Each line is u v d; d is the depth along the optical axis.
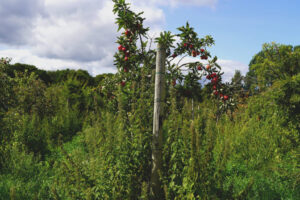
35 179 4.52
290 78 4.45
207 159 2.96
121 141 3.06
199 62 4.90
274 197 3.86
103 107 9.09
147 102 3.37
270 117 6.56
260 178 4.43
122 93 3.68
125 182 3.00
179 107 4.05
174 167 2.93
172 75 4.79
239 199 2.88
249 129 6.38
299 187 4.01
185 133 3.08
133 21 4.61
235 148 5.73
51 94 9.52
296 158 4.60
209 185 2.81
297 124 4.55
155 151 3.08
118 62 4.99
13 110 6.43
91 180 3.03
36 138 6.50
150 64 4.72
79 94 10.16
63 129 8.07
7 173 4.69
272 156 5.23
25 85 8.89
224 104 5.14
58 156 5.89
